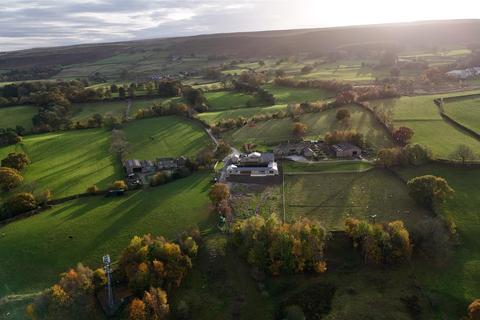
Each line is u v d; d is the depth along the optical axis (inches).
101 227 4158.5
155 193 4913.9
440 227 3540.8
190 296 3265.3
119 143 6648.6
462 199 4190.5
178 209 4446.4
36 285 3403.1
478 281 3211.1
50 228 4165.8
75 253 3779.5
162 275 3270.2
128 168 5649.6
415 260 3467.0
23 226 4259.4
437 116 6919.3
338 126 6855.3
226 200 4375.0
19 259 3720.5
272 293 3267.7
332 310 3065.9
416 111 7204.7
